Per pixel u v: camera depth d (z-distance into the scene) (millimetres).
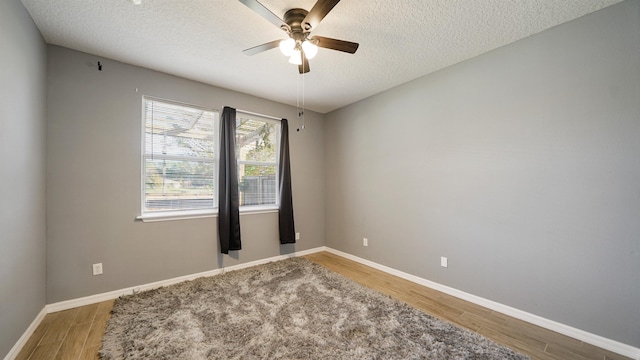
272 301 2395
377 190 3480
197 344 1759
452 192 2664
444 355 1672
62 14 1858
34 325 1938
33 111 1947
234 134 3270
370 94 3518
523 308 2168
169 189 2924
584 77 1887
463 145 2576
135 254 2625
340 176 4070
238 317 2105
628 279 1722
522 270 2182
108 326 1969
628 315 1717
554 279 2016
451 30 2064
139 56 2475
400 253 3172
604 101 1811
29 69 1870
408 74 2896
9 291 1587
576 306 1915
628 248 1725
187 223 2943
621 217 1751
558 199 2004
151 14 1871
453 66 2660
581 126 1902
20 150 1742
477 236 2467
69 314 2188
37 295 2012
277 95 3549
